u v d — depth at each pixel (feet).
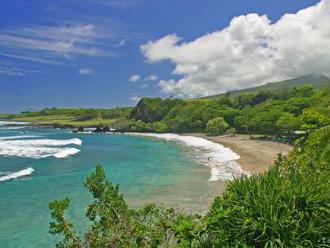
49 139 361.30
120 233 34.35
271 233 33.40
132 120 540.93
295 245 32.81
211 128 395.55
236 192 37.83
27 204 107.34
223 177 142.10
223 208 36.68
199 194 115.24
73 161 199.00
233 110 441.27
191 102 539.29
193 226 32.76
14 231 84.53
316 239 33.60
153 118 540.93
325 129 69.00
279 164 55.42
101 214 38.96
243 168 164.86
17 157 217.56
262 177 39.47
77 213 95.50
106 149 262.47
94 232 36.35
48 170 168.96
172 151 244.22
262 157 198.80
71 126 588.91
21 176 152.56
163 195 114.11
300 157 56.80
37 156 222.48
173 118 495.00
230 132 386.52
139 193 116.98
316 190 36.17
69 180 143.95
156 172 156.35
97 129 496.64
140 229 34.65
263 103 449.89
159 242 34.14
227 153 224.33
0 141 331.77
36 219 93.25
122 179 140.46
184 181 135.44
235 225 34.27
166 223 34.91
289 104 362.94
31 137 392.68
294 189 36.01
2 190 125.49
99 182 40.42
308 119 92.22
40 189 126.93
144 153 234.17
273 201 34.71
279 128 317.83
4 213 98.27
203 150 247.29
